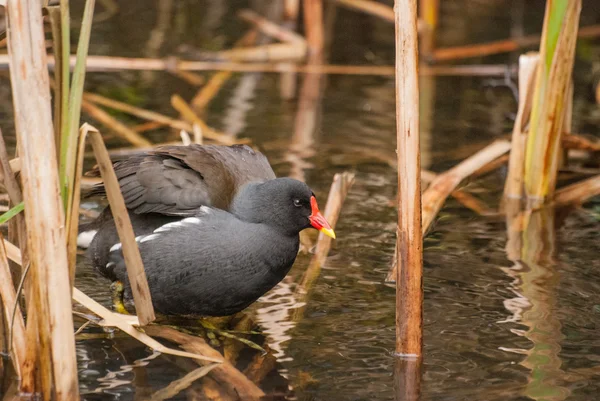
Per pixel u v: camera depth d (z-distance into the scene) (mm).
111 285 9422
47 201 6969
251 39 20547
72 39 19547
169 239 8961
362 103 17562
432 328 9117
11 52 6844
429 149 15086
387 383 8008
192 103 16844
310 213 9172
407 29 7633
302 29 21969
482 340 8844
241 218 9156
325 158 14539
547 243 11625
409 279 8250
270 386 7977
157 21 21703
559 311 9523
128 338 8859
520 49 20609
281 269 9234
